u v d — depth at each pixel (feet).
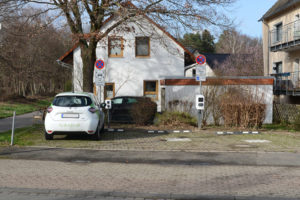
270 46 78.74
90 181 19.65
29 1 45.32
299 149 31.04
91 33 45.83
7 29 61.62
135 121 47.91
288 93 68.39
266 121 53.67
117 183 19.29
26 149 29.45
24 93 136.67
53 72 141.69
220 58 150.10
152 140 35.99
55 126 32.76
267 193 17.47
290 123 51.70
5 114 66.39
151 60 73.77
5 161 24.91
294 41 68.28
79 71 70.79
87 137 37.52
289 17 75.77
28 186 18.42
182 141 35.55
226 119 46.93
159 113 49.01
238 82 50.16
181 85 51.52
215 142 35.09
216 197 16.90
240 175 21.45
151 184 19.12
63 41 49.67
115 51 73.51
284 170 22.97
